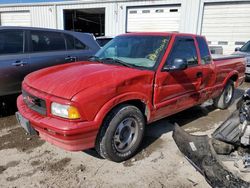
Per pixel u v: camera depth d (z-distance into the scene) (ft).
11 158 10.71
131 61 11.89
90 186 9.00
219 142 9.73
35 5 58.44
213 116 16.98
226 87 18.10
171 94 12.12
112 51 13.29
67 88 9.01
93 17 73.67
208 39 44.24
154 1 46.73
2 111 16.10
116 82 9.49
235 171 8.79
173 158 11.03
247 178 8.58
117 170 10.02
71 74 10.14
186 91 13.20
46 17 58.23
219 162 8.87
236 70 18.47
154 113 11.39
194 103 14.37
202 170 8.83
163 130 14.02
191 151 10.00
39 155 11.02
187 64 12.17
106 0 51.08
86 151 11.43
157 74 11.07
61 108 8.70
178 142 11.03
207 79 14.99
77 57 17.94
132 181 9.35
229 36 42.32
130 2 49.03
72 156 10.99
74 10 57.88
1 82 14.46
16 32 15.26
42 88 9.58
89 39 19.38
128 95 9.90
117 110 9.77
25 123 9.80
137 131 10.81
